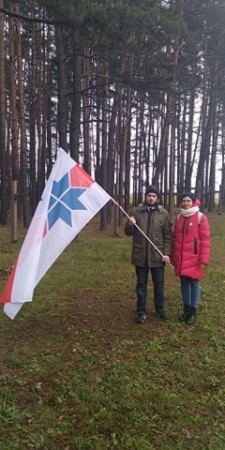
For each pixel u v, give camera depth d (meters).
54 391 4.38
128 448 3.58
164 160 23.36
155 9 10.73
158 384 4.57
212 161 28.50
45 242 5.50
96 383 4.53
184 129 26.31
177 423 3.94
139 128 30.73
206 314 6.70
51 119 26.38
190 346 5.52
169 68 15.02
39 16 14.37
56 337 5.68
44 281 8.41
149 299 7.46
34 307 6.84
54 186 5.77
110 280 8.62
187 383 4.62
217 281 8.89
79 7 9.27
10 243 12.84
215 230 18.00
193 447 3.63
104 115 20.77
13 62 17.94
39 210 5.59
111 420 3.91
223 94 26.77
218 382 4.65
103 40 10.12
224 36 21.44
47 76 21.83
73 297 7.44
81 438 3.67
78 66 14.46
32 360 5.00
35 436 3.67
